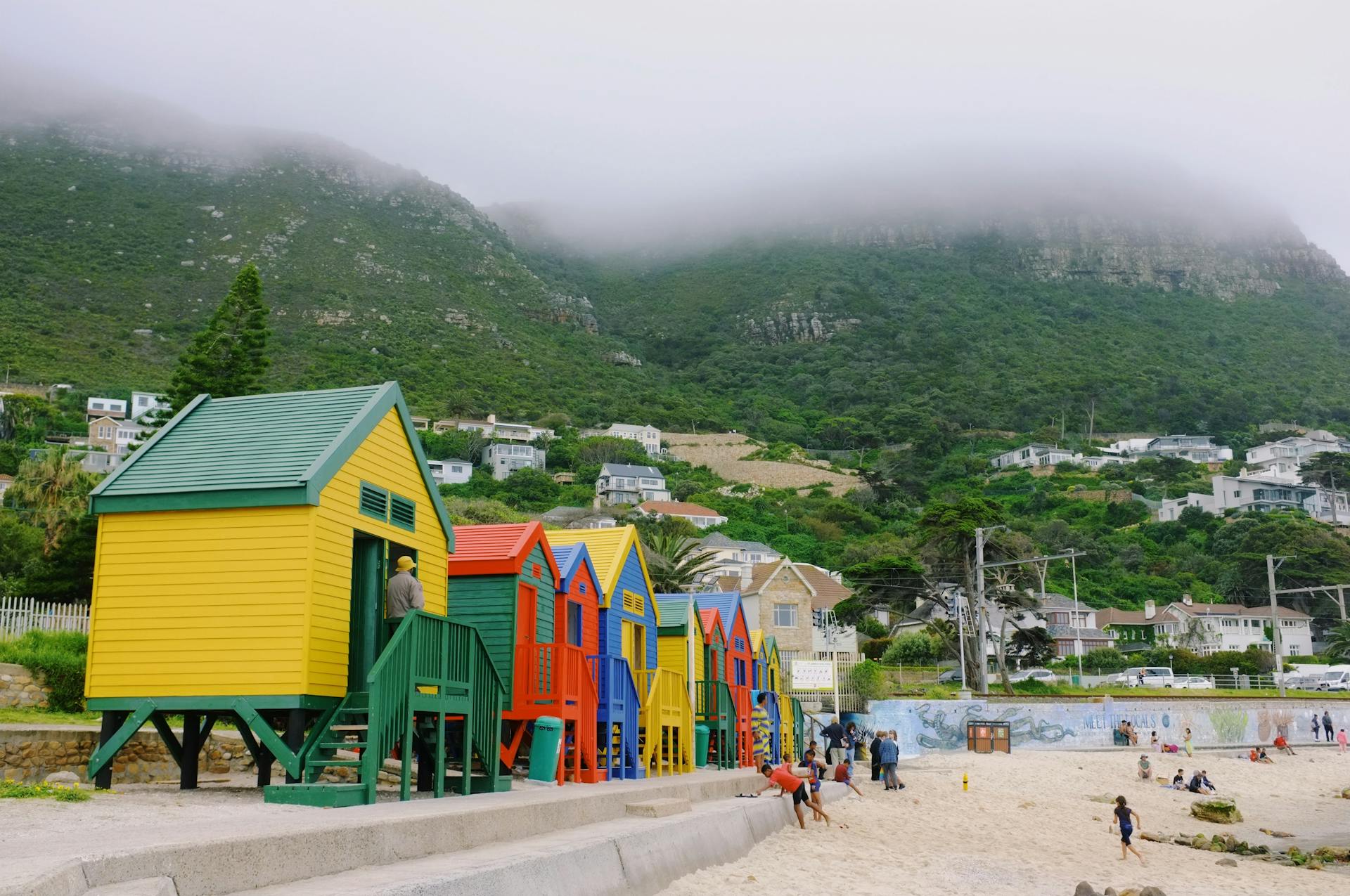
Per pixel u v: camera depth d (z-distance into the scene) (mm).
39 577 33531
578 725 16641
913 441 187750
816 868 15453
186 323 178125
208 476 12836
